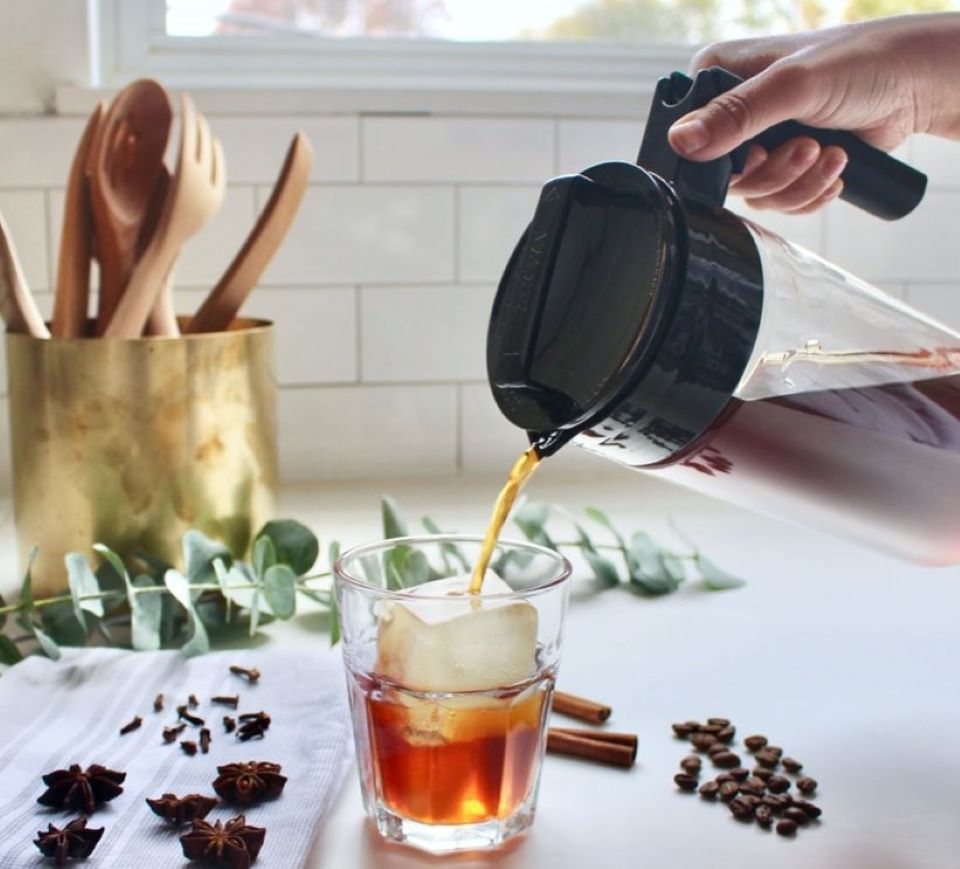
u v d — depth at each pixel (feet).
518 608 2.13
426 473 4.60
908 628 3.09
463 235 4.47
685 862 2.06
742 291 2.03
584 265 2.04
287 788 2.24
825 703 2.66
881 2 5.06
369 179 4.38
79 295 3.33
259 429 3.34
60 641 2.97
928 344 2.35
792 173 2.60
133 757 2.35
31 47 4.18
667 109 2.30
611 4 4.86
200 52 4.53
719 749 2.42
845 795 2.28
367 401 4.51
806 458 2.19
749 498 2.34
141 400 3.12
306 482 4.50
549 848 2.11
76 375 3.09
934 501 2.33
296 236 4.37
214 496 3.24
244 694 2.64
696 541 3.82
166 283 3.45
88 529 3.15
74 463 3.13
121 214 3.29
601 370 1.98
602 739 2.44
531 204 4.49
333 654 2.83
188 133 3.22
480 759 2.10
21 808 2.16
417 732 2.09
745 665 2.85
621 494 4.39
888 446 2.22
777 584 3.43
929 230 4.83
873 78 2.52
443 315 4.51
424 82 4.61
